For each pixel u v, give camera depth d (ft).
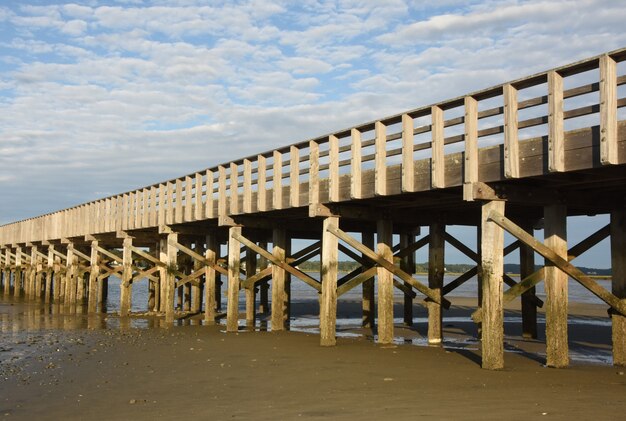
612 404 25.36
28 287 138.00
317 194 48.39
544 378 33.45
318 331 67.41
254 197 57.11
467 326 72.43
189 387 34.42
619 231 38.55
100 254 116.98
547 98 31.53
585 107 29.89
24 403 31.63
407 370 37.63
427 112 38.99
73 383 36.50
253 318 75.46
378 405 27.30
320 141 48.49
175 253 75.87
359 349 47.60
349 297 142.82
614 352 38.09
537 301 56.65
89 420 27.55
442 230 53.83
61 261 126.72
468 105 35.55
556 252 36.47
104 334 63.46
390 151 41.55
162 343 54.29
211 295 73.67
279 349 48.44
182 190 71.51
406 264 69.82
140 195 82.84
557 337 36.32
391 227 50.26
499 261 35.91
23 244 141.90
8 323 78.28
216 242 81.46
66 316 89.25
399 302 122.31
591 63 29.78
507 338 58.13
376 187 42.01
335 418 24.93
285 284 77.30
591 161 29.66
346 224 66.85
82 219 103.60
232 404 29.37
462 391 30.12
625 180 33.47
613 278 38.68
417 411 25.36
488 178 34.68
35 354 48.96
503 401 26.81
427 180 38.52
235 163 60.54
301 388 32.86
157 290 96.17
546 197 36.55
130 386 35.22
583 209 45.21
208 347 50.75
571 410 24.20
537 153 32.17
